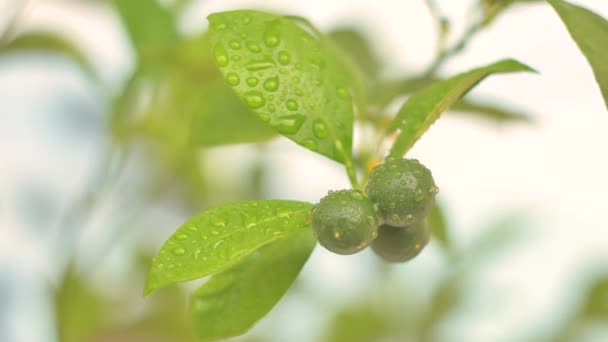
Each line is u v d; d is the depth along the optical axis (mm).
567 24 497
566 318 790
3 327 790
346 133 511
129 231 767
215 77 653
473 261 817
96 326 725
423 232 509
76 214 676
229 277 526
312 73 512
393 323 813
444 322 806
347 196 490
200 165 779
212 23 512
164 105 702
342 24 649
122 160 704
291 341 809
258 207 494
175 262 481
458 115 605
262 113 508
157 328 752
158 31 662
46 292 685
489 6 581
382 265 832
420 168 496
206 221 489
